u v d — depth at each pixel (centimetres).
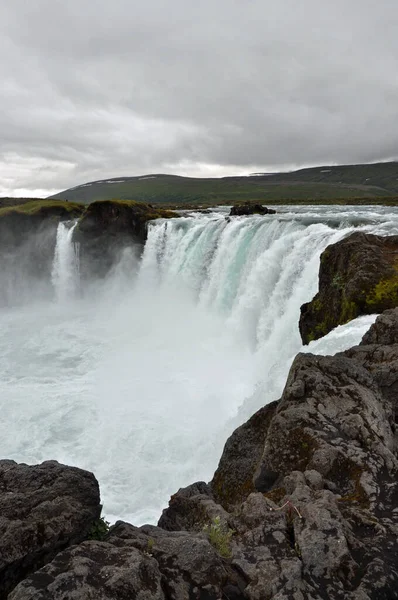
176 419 2145
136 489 1623
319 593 567
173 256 4481
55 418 2177
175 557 632
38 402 2362
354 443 897
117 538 690
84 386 2614
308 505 710
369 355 1254
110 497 1576
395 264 2041
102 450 1880
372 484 789
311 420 957
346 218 3691
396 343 1298
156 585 573
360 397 1009
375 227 3078
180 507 990
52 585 543
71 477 802
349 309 1928
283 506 730
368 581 577
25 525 677
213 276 3878
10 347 3472
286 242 3142
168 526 972
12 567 645
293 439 941
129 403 2342
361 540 659
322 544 628
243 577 615
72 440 1986
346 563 603
